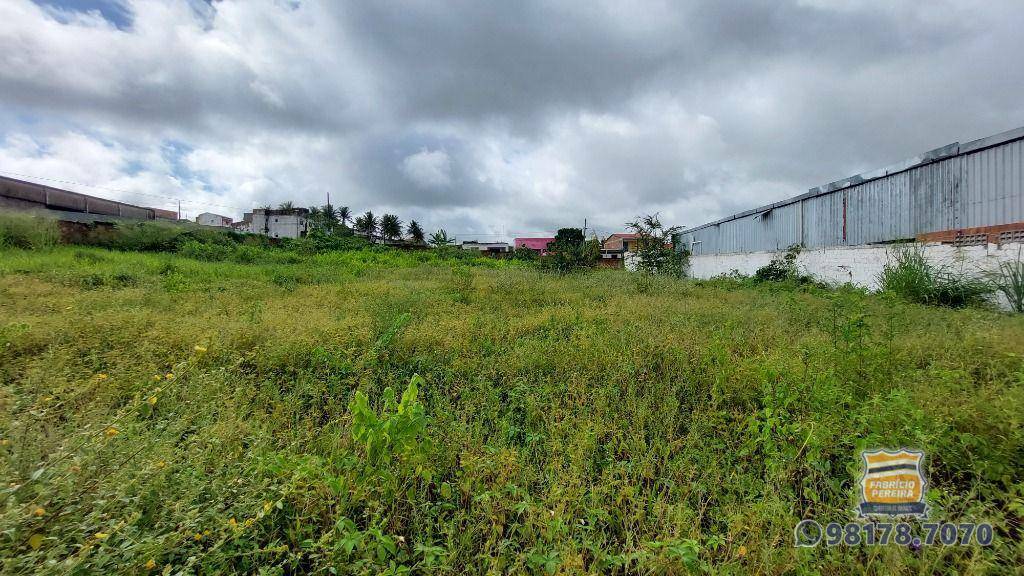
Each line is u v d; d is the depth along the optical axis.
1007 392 2.44
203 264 12.04
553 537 1.80
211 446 2.16
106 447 1.92
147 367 3.28
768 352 3.84
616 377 3.43
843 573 1.63
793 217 12.91
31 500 1.54
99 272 8.23
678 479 2.25
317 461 2.05
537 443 2.63
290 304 6.36
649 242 14.84
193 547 1.62
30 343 3.68
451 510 2.12
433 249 26.81
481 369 3.74
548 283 9.77
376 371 3.75
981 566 1.50
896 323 4.58
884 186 9.84
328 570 1.68
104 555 1.40
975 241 7.50
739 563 1.66
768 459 2.26
